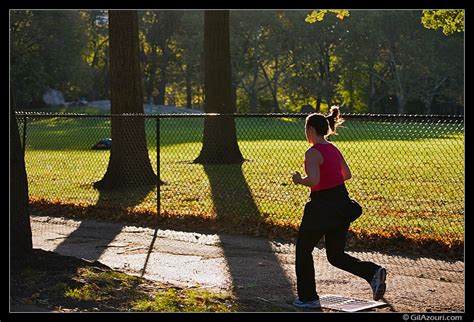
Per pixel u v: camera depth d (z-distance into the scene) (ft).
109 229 51.93
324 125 31.14
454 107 322.55
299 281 31.40
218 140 101.81
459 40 294.25
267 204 63.36
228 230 50.29
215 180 81.76
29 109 304.09
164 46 346.33
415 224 51.90
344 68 315.99
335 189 30.81
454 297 32.99
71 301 29.91
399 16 294.66
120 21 74.28
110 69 75.36
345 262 30.96
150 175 76.69
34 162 107.24
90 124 194.90
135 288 32.71
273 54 324.60
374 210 59.47
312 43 318.24
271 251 43.68
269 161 103.50
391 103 330.95
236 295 33.58
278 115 50.49
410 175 84.69
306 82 322.55
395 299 32.71
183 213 56.54
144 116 56.95
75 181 82.53
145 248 44.91
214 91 102.37
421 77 302.66
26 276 33.06
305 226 31.04
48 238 48.80
